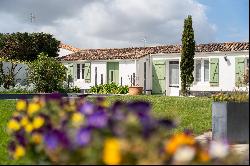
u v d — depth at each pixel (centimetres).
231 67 2852
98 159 409
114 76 3372
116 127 412
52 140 434
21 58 4203
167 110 1672
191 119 1427
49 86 3088
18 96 2464
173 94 3133
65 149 436
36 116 509
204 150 417
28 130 498
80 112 471
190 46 2789
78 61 3541
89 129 411
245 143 909
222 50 2859
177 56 3105
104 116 421
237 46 2889
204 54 2948
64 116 492
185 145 411
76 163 431
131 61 3259
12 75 3002
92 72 3481
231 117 940
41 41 4244
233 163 426
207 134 1143
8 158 744
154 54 3186
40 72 3064
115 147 388
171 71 3155
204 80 2962
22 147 494
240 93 1102
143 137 405
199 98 2134
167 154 403
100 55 3528
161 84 3177
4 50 4172
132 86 2980
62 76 3148
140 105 447
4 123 1249
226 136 934
